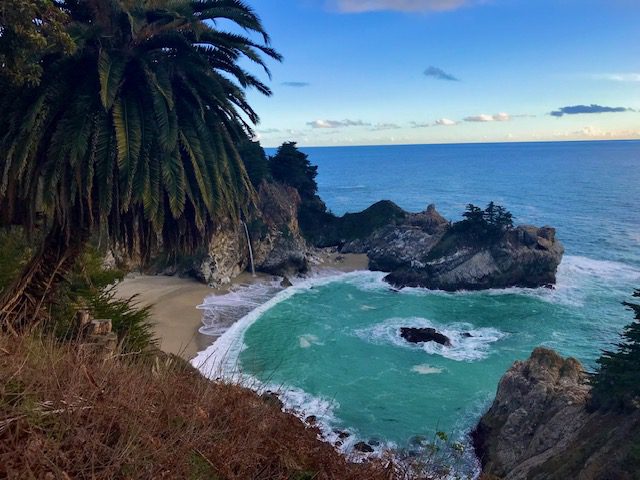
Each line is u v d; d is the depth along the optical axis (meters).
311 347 47.16
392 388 39.12
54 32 13.30
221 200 16.22
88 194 14.03
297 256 75.62
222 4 16.77
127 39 16.03
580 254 93.81
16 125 14.21
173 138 14.65
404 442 30.95
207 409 7.14
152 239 17.20
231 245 69.12
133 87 15.71
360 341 49.44
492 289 69.44
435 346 48.22
